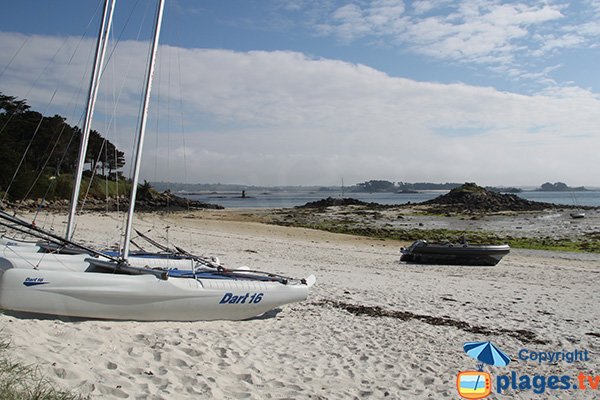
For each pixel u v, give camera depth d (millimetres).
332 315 10641
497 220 57500
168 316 8570
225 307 9125
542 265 24328
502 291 15586
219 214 61906
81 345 6703
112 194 57031
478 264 23406
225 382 6355
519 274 20781
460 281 17688
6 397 4484
